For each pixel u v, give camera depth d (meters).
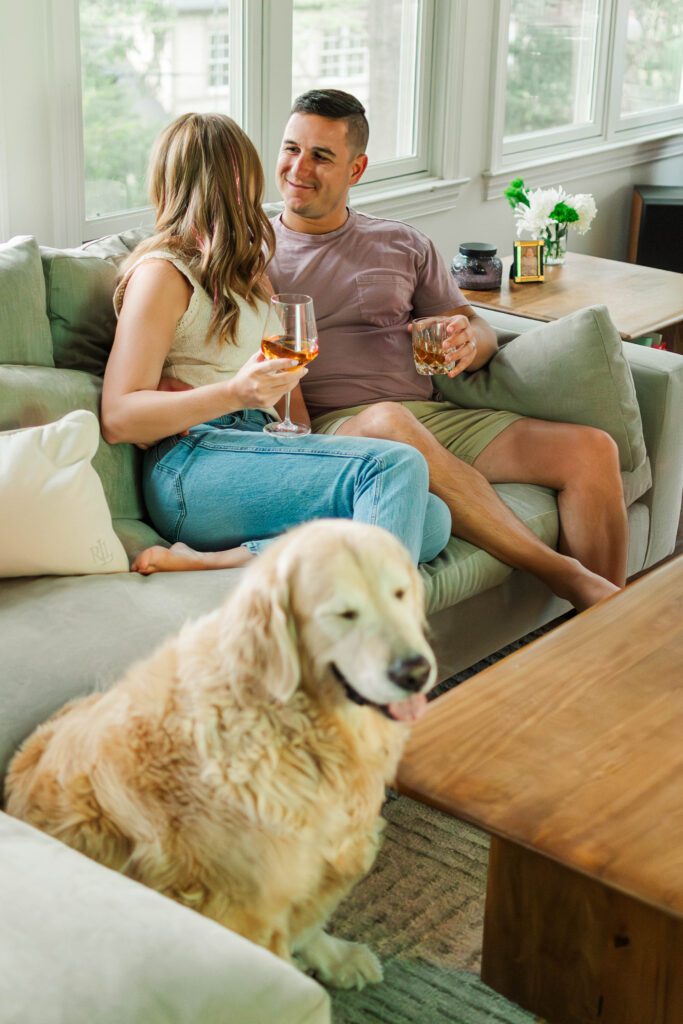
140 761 1.34
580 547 2.47
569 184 4.89
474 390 2.67
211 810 1.31
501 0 4.14
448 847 1.90
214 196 2.13
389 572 1.23
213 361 2.17
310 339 1.97
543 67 4.64
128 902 1.11
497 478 2.54
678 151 5.51
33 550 1.80
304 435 2.10
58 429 1.86
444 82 4.09
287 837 1.32
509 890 1.50
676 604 1.84
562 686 1.60
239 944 1.07
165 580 1.88
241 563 1.99
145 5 3.12
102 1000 1.00
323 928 1.69
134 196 3.27
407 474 1.98
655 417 2.68
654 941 1.39
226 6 3.34
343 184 2.55
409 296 2.67
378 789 1.39
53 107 2.82
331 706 1.30
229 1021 1.00
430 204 4.19
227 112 3.46
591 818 1.34
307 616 1.23
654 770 1.42
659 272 3.47
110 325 2.26
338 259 2.59
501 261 3.37
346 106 2.51
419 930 1.71
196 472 2.10
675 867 1.26
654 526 2.79
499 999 1.58
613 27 4.83
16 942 1.05
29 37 2.71
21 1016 0.98
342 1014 1.54
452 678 2.41
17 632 1.68
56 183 2.90
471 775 1.41
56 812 1.39
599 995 1.46
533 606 2.47
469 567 2.21
